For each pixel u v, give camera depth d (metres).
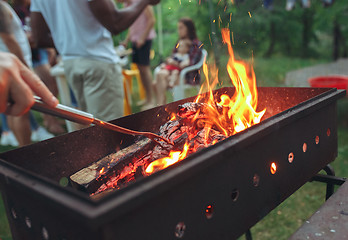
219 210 0.88
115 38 6.55
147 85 4.74
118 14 1.75
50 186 0.69
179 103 1.53
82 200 0.62
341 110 4.41
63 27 1.88
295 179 1.20
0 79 0.62
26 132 2.78
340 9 9.39
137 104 5.10
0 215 2.41
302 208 2.39
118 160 1.10
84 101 2.09
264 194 1.04
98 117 1.99
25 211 0.81
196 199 0.80
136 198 0.63
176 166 0.73
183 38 4.12
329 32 13.38
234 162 0.90
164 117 1.46
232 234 0.93
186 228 0.79
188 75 3.98
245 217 0.98
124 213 0.61
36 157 0.97
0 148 3.54
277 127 1.00
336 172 2.74
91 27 1.84
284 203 1.89
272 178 1.07
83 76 1.92
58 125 4.10
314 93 1.46
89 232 0.64
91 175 1.06
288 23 11.21
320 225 0.96
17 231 0.88
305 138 1.22
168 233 0.74
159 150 1.17
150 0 1.89
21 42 2.67
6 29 2.24
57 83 3.85
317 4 10.08
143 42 4.39
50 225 0.74
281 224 2.23
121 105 2.07
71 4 1.79
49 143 1.01
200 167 0.76
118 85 2.03
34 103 0.72
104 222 0.58
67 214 0.62
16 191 0.81
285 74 7.75
